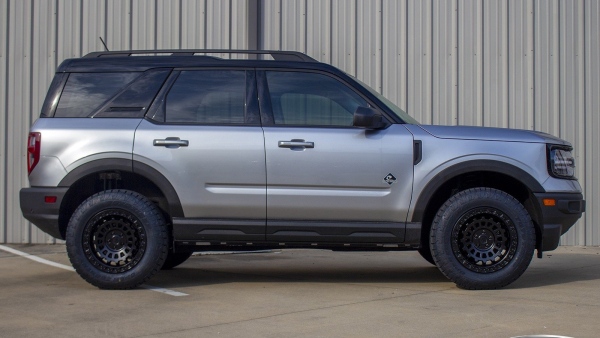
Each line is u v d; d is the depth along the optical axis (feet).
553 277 23.35
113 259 20.34
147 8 33.45
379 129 20.39
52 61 33.37
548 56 33.53
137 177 21.01
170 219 21.01
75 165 20.33
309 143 20.17
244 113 20.70
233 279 22.97
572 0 33.55
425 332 15.49
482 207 19.93
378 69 33.50
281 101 20.83
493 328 15.80
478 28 33.45
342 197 20.11
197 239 20.39
